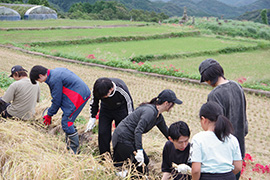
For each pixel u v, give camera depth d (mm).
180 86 12070
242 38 41469
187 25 51125
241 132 3309
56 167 3471
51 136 4812
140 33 35594
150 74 13734
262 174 5316
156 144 4809
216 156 2652
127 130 3695
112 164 3809
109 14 96312
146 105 3594
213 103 2811
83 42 28516
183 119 8359
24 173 3311
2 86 8820
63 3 166750
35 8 50281
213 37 39125
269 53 28125
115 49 25203
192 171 2715
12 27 35312
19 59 16406
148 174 3934
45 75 4250
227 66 20031
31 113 5301
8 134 4102
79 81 4410
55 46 26375
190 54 24422
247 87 11875
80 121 6000
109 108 4164
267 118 8758
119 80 4184
